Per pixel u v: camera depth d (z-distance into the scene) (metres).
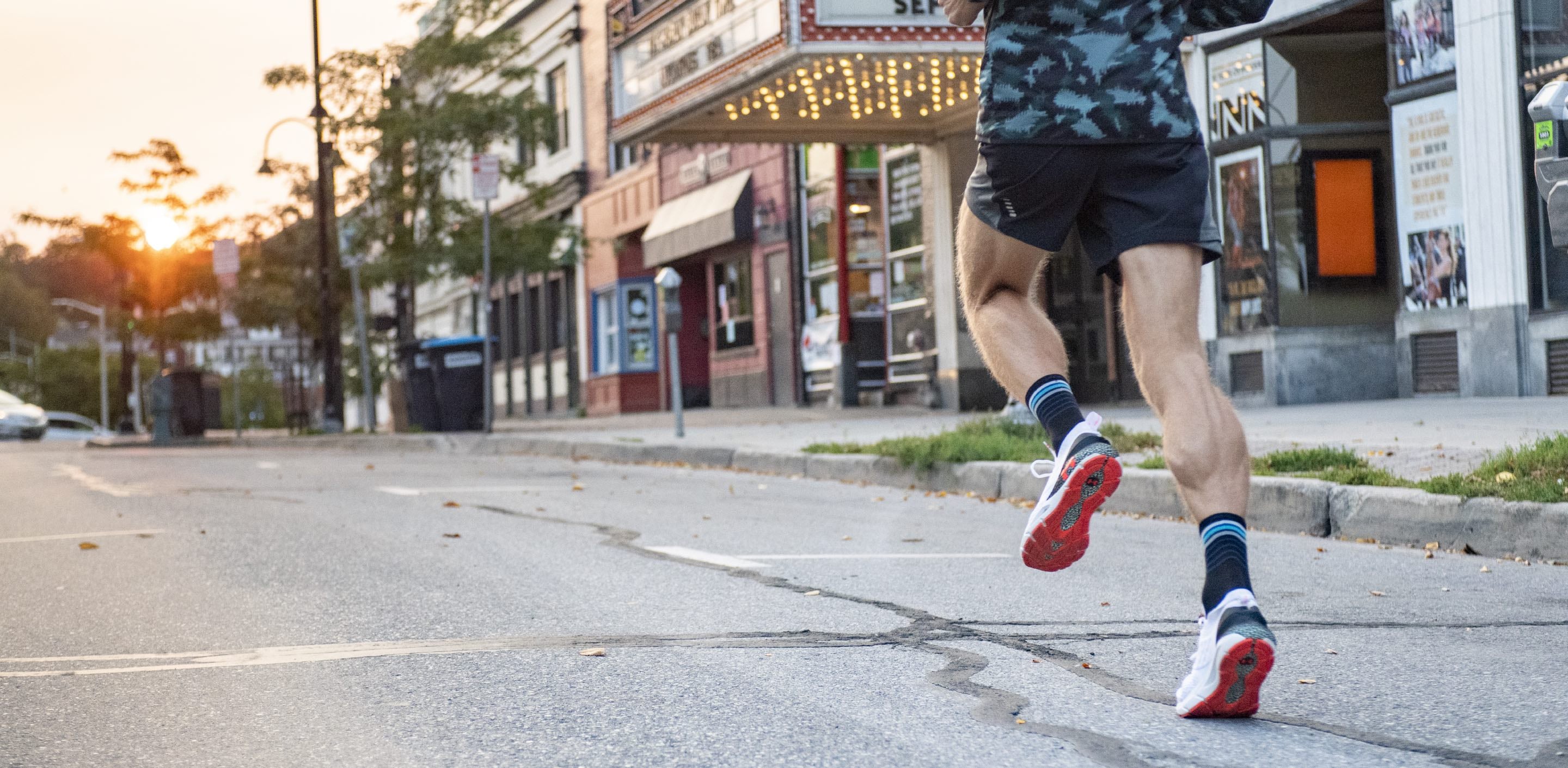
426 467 14.39
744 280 25.86
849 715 3.38
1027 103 3.03
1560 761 2.86
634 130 19.00
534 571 6.09
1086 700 3.47
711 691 3.67
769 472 12.43
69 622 5.05
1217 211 16.34
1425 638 4.25
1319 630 4.42
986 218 3.19
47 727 3.44
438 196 24.70
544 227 24.70
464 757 3.08
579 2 31.73
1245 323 16.05
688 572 5.96
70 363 94.75
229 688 3.86
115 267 35.16
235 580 6.04
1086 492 2.96
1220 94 16.25
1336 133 15.65
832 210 22.58
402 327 25.11
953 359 19.27
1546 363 13.12
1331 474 7.46
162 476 13.50
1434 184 14.25
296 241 29.00
